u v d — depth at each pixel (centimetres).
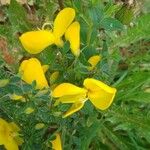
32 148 10
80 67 10
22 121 10
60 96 9
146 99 12
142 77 12
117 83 12
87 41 10
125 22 12
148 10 14
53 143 10
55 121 10
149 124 12
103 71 10
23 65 9
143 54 13
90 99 9
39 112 10
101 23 10
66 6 12
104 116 12
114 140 12
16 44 12
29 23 12
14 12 12
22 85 9
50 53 10
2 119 10
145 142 12
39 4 12
